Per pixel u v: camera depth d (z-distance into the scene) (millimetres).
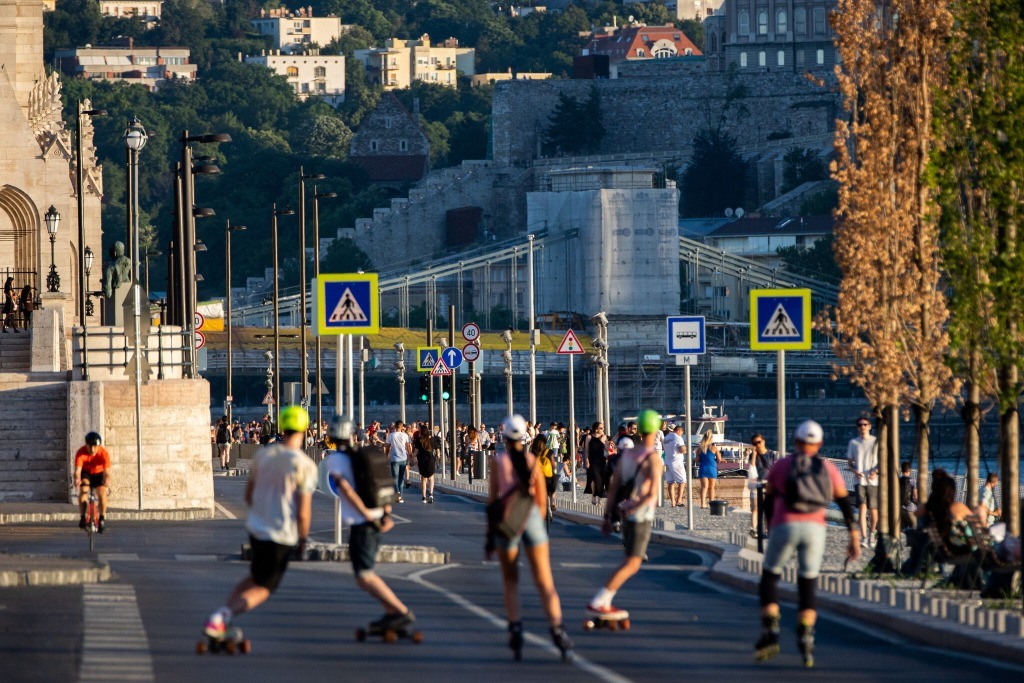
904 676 47656
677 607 64938
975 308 81750
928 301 98250
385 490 53031
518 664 48438
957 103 83562
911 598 62250
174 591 65750
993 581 65938
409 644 52125
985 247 81000
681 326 105875
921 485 97875
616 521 58531
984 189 81625
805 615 49688
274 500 49344
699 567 83812
